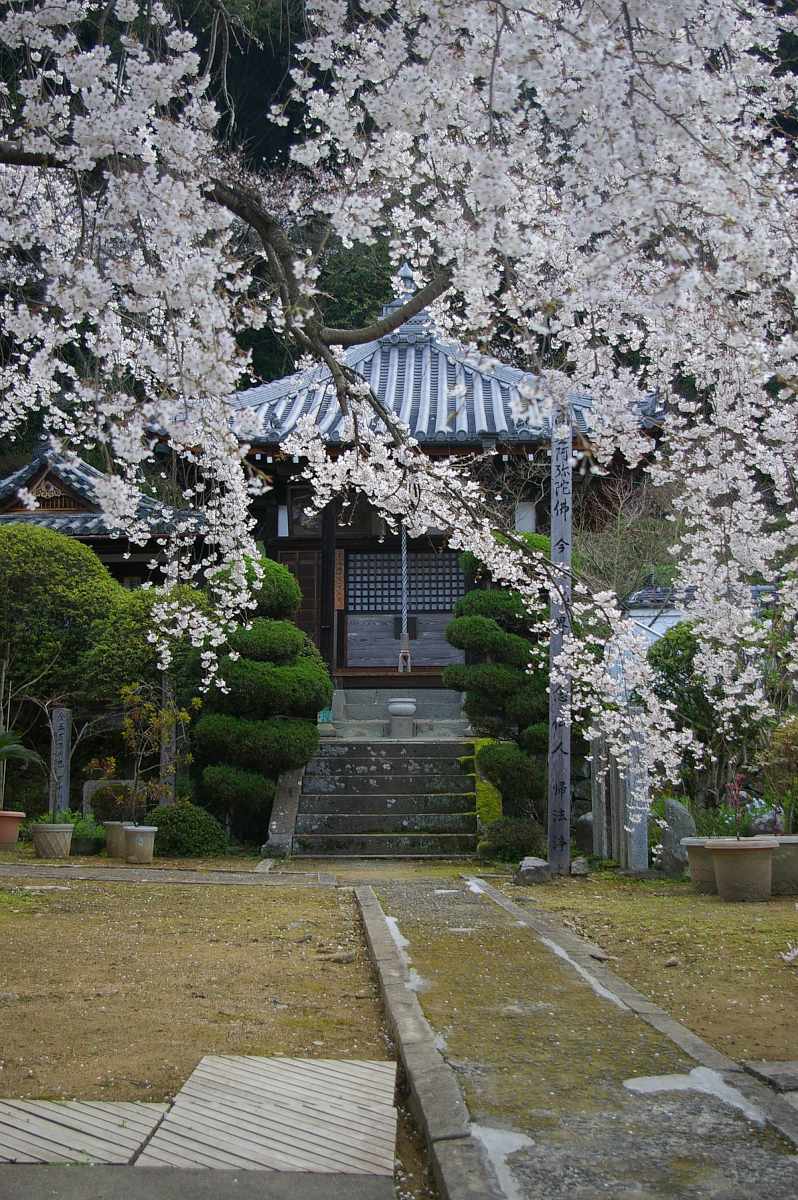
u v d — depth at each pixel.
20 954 5.43
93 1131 2.96
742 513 6.47
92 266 4.21
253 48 14.51
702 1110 3.17
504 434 14.66
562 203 4.88
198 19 8.26
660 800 10.09
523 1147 2.87
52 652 12.98
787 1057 3.79
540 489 16.25
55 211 5.69
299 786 12.64
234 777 11.98
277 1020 4.23
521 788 11.97
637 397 5.82
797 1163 2.79
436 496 6.50
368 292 20.00
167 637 10.77
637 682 7.57
